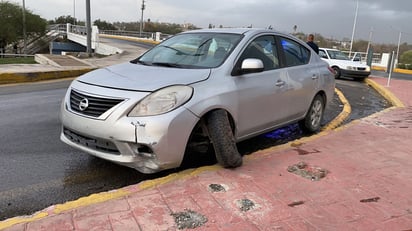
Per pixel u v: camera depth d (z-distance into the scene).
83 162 4.31
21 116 6.40
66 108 3.85
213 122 3.78
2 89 9.39
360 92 12.70
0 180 3.74
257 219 2.95
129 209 3.02
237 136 4.27
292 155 4.53
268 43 4.89
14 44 50.03
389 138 5.62
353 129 6.15
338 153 4.71
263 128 4.73
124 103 3.42
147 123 3.35
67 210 2.98
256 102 4.40
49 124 5.93
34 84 10.57
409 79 20.83
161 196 3.27
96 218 2.87
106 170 4.10
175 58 4.50
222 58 4.24
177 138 3.48
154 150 3.38
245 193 3.38
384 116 7.50
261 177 3.77
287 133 6.07
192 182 3.57
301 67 5.44
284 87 4.91
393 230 2.90
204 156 4.29
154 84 3.57
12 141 4.98
